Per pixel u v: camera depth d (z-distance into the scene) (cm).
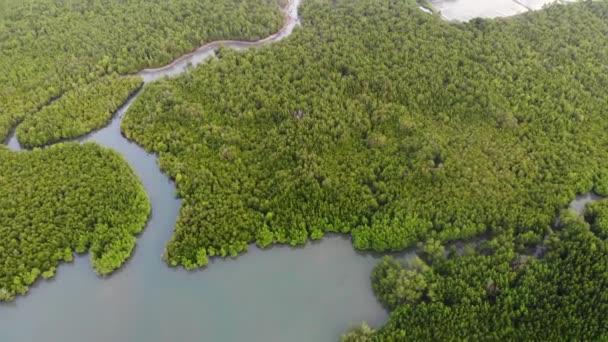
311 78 9556
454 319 6419
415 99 9112
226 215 7588
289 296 7131
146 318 6944
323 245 7619
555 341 6209
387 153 8275
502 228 7350
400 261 7300
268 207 7688
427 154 8094
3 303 7012
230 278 7325
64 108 9231
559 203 7600
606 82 9394
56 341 6731
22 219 7500
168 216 7956
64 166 8188
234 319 6919
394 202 7600
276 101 9062
